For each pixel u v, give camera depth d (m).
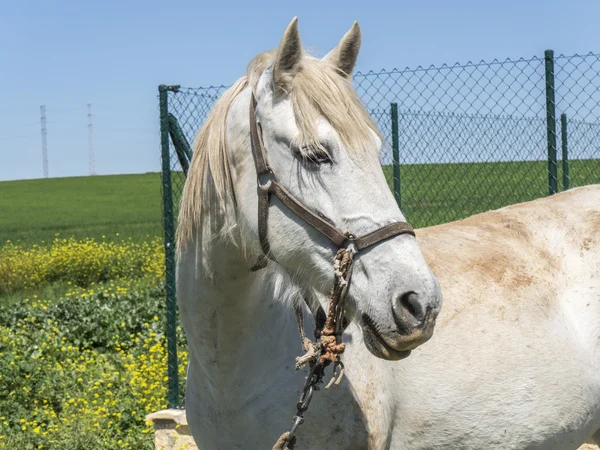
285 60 2.03
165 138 4.82
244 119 2.14
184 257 2.34
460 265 2.75
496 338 2.61
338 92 2.01
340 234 1.96
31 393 5.82
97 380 6.01
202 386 2.45
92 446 4.70
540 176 5.82
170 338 4.92
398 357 1.93
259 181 2.08
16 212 32.97
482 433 2.56
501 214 3.09
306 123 1.96
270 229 2.07
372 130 2.07
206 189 2.21
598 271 2.84
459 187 5.87
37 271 13.91
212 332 2.30
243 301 2.25
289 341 2.33
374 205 1.97
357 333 2.38
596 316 2.79
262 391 2.31
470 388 2.54
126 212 31.98
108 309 8.65
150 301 9.26
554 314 2.75
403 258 1.93
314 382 2.16
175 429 4.50
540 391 2.61
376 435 2.37
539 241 2.93
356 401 2.34
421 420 2.51
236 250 2.19
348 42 2.27
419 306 1.88
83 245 15.58
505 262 2.81
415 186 5.88
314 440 2.30
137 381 5.69
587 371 2.72
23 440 4.83
